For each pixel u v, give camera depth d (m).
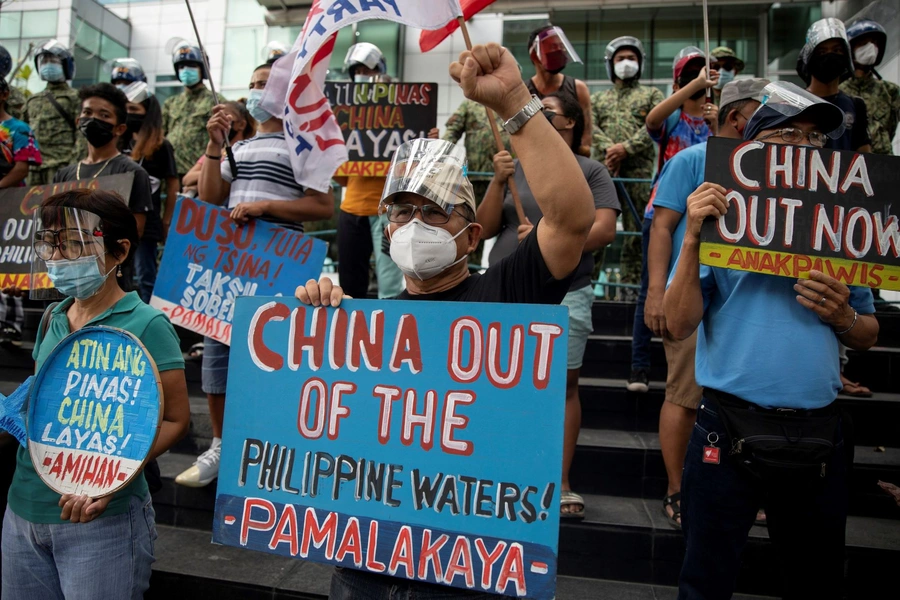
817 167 1.95
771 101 2.03
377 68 5.06
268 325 1.73
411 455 1.58
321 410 1.66
